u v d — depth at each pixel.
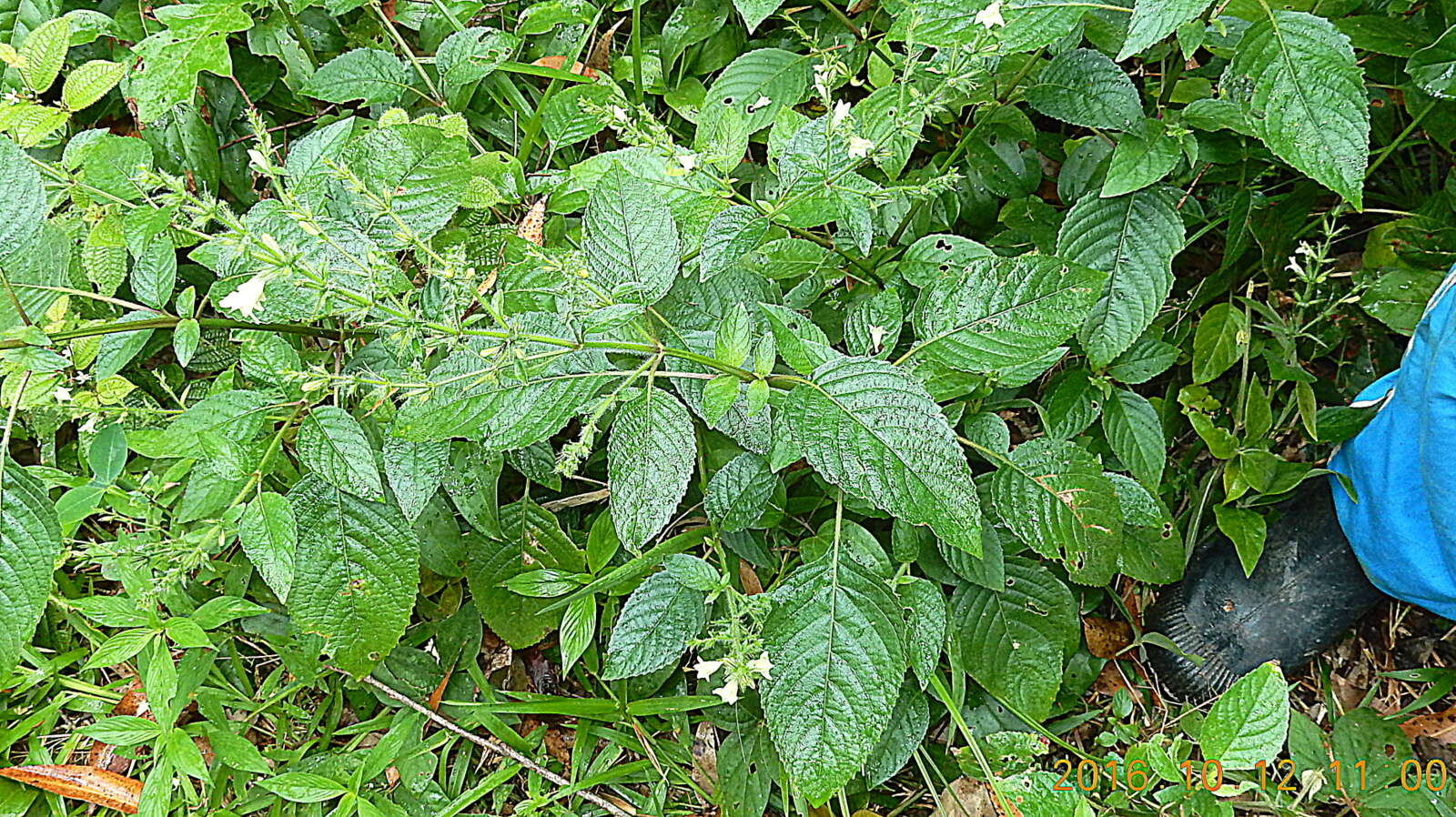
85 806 1.25
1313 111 1.07
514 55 1.36
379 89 1.29
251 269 1.07
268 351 1.09
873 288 1.28
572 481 1.32
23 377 1.10
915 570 1.29
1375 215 1.39
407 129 1.08
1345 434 1.25
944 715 1.32
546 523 1.25
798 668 1.10
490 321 1.11
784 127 1.20
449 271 1.00
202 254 1.10
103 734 1.16
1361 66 1.29
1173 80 1.21
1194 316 1.38
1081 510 1.17
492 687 1.33
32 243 1.11
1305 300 1.29
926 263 1.21
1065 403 1.27
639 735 1.28
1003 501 1.18
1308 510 1.32
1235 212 1.28
